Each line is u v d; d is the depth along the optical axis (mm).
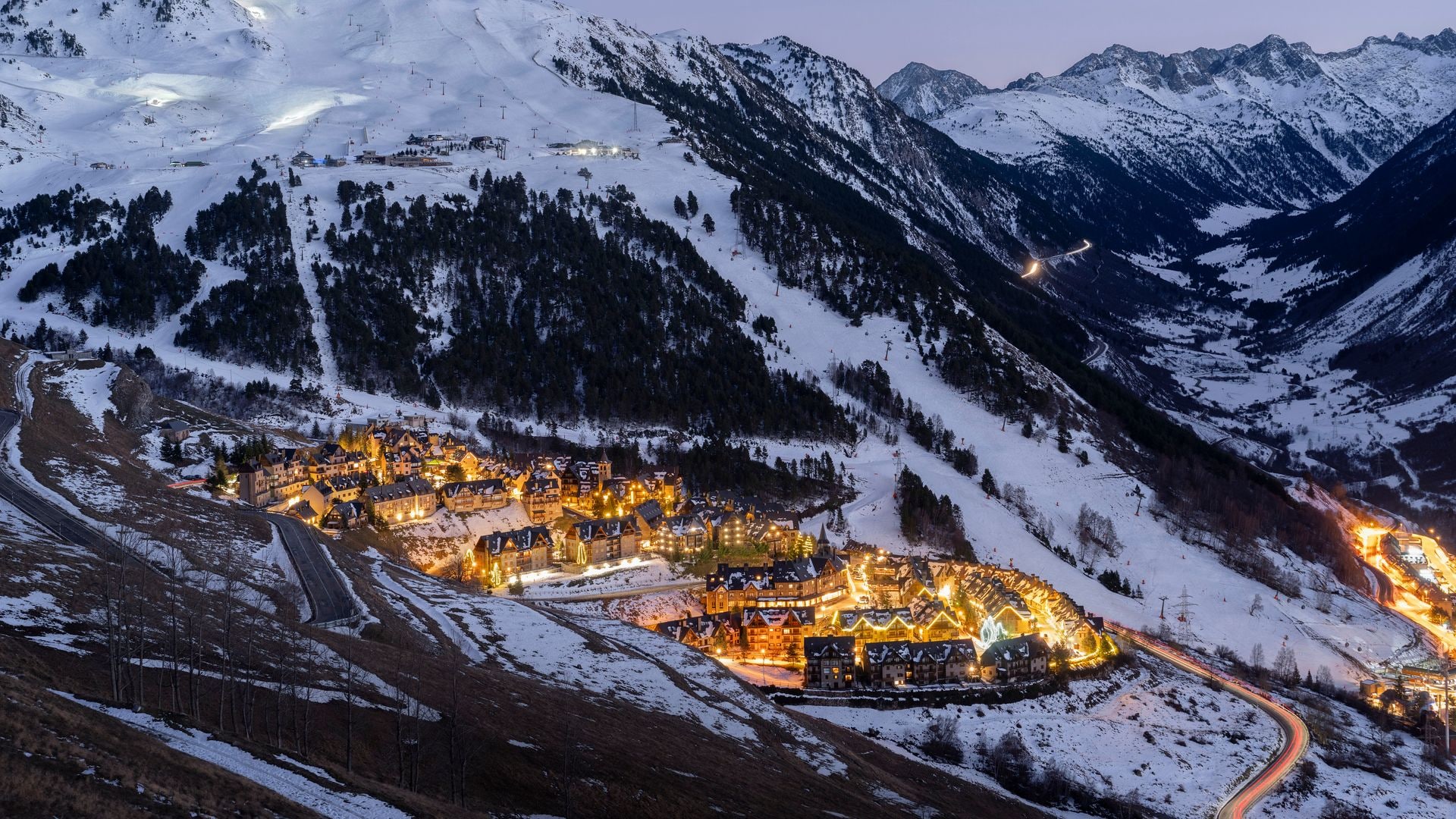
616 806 102312
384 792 85875
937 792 139875
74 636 102562
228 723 93688
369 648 129375
